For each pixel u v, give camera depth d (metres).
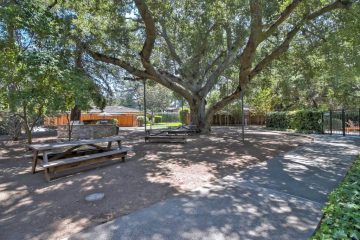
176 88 14.61
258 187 4.48
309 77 14.93
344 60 12.83
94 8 10.18
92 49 11.82
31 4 7.46
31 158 7.61
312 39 12.72
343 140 11.12
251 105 28.75
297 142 10.79
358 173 5.22
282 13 10.08
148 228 3.00
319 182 4.77
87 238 2.80
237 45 13.39
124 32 11.55
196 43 12.70
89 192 4.36
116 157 6.61
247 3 8.82
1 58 7.52
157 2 9.55
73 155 6.45
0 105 9.77
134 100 51.09
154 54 16.44
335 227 2.91
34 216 3.46
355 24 9.80
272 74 18.38
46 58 7.24
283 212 3.40
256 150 8.63
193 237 2.77
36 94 7.82
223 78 19.97
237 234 2.82
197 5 9.88
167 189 4.46
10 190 4.60
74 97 8.25
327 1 10.46
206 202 3.78
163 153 8.14
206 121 15.70
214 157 7.40
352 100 24.66
